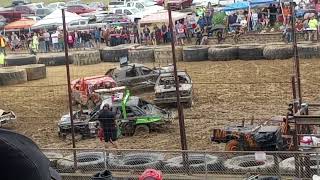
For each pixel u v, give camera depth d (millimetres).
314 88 25766
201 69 34156
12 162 1828
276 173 14234
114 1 71000
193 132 20312
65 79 34625
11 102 28234
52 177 2186
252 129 17156
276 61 34969
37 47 48312
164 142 19500
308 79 28109
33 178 1846
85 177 15961
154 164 15648
